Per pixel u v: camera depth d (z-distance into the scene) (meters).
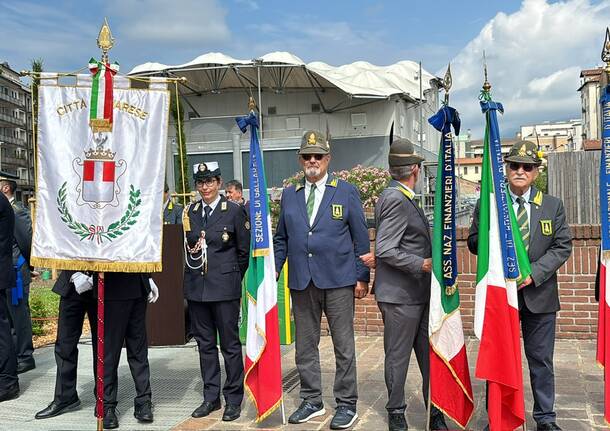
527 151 4.59
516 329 4.39
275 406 4.94
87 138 4.90
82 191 4.87
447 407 4.58
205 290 5.21
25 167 70.81
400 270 4.71
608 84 4.57
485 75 4.52
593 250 7.42
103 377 4.96
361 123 33.81
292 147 31.98
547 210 4.64
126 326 5.16
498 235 4.43
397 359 4.71
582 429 4.64
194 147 32.28
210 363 5.36
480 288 4.47
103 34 4.89
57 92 4.93
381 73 35.56
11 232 5.92
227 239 5.26
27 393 6.05
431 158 39.62
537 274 4.45
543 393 4.55
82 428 4.97
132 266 4.81
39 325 9.52
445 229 4.55
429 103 39.75
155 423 5.10
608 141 4.56
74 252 4.81
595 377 6.00
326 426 4.91
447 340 4.58
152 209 4.91
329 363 6.86
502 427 4.41
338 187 5.08
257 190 5.12
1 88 64.75
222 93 35.09
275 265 5.18
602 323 4.55
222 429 4.91
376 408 5.28
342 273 4.95
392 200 4.67
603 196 4.58
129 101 4.95
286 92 34.59
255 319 5.02
